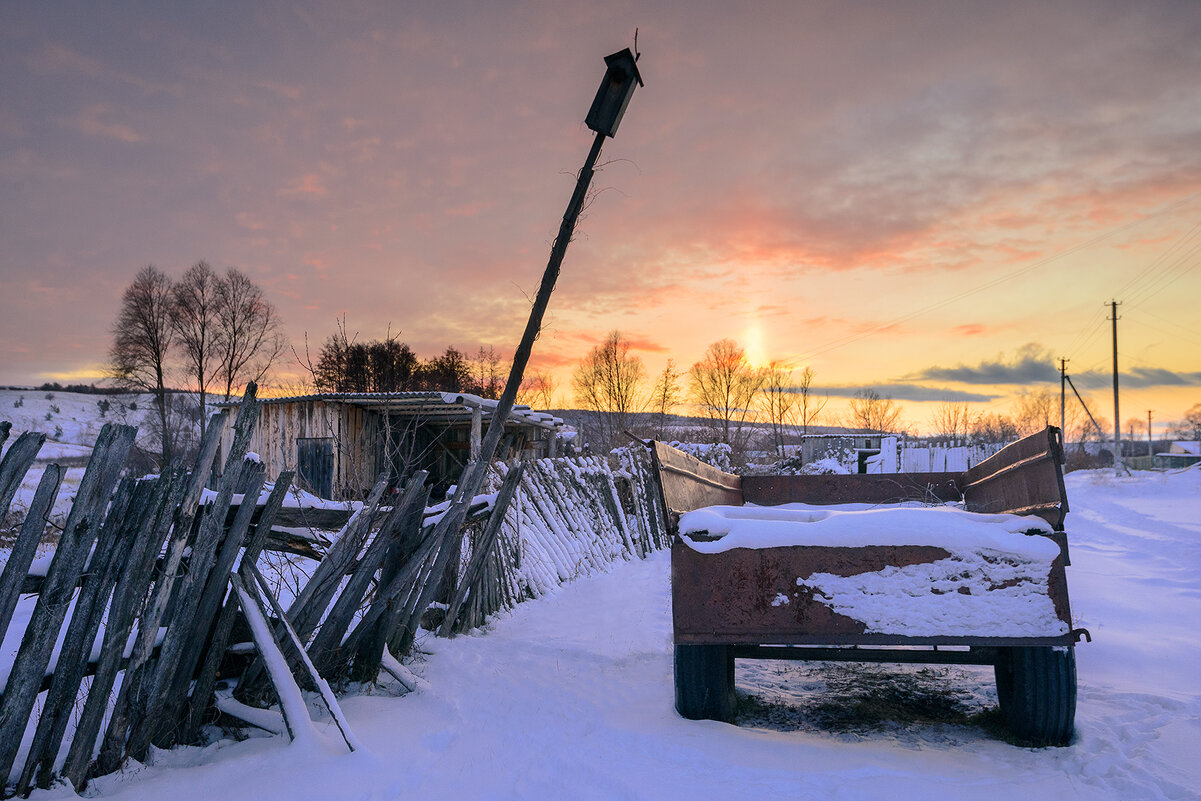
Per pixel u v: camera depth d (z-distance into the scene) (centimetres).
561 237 521
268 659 370
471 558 631
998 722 415
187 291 4094
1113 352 4894
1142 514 1723
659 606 763
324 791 320
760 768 339
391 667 484
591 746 372
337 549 421
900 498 783
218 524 358
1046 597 354
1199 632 608
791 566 378
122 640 325
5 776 295
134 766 340
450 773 343
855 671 537
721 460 2250
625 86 505
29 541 293
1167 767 331
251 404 367
